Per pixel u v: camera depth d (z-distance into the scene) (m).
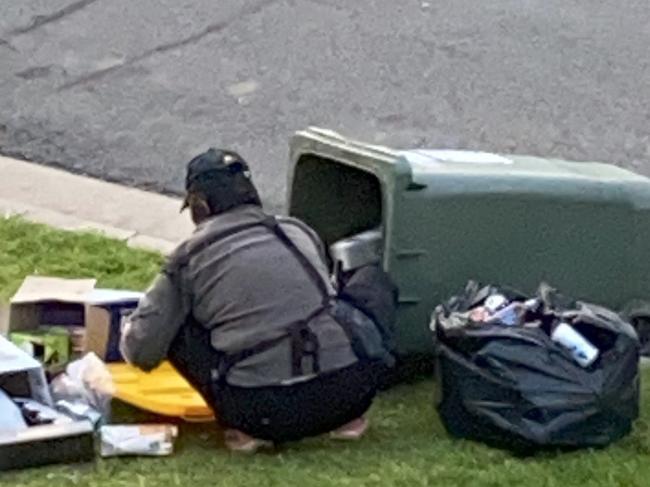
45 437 5.02
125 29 11.45
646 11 11.83
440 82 10.35
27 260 7.12
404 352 5.68
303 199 6.06
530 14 11.65
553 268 5.80
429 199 5.55
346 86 10.30
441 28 11.34
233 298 5.04
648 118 9.80
